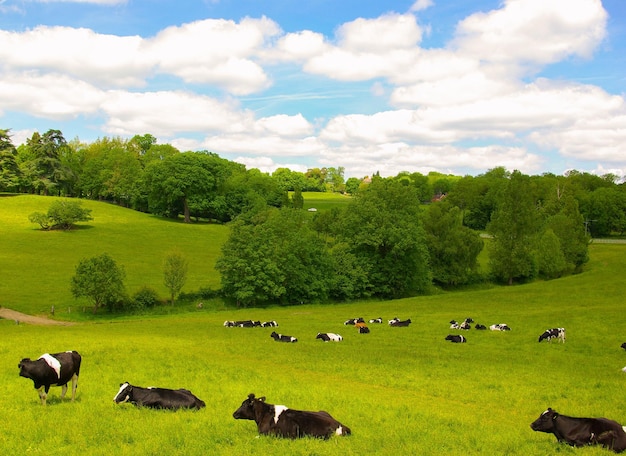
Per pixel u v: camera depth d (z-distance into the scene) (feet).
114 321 184.65
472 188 558.15
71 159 594.24
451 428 48.11
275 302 237.66
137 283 245.45
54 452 37.78
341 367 87.81
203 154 509.35
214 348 109.09
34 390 62.13
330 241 345.31
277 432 43.04
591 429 42.93
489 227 324.19
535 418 56.24
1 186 485.15
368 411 53.98
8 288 224.33
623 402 65.10
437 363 94.73
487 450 40.16
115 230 386.11
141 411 51.19
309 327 154.81
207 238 391.86
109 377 71.15
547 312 174.91
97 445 39.70
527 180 320.91
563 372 88.63
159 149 609.83
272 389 64.75
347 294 250.37
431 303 218.18
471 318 167.43
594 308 179.22
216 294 231.71
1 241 320.91
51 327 160.86
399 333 141.28
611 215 469.16
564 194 465.88
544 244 316.81
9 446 38.86
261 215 271.08
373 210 265.34
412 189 280.51
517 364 96.73
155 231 399.24
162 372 76.13
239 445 39.73
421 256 268.41
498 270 315.99
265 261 224.53
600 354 111.86
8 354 93.04
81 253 305.94
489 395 67.77
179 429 44.19
